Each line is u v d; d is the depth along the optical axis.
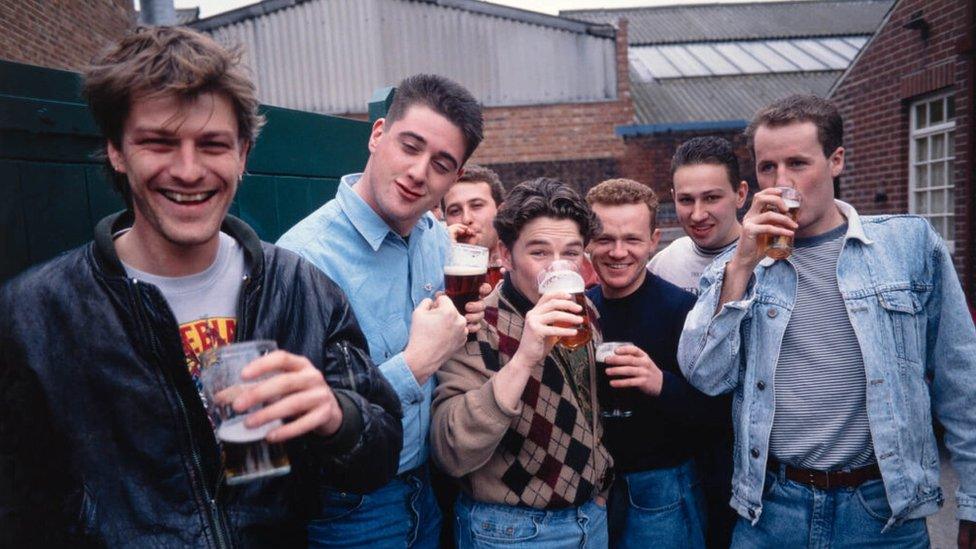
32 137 1.46
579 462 1.60
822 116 1.67
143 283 1.03
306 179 2.84
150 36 1.00
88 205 1.64
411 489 1.75
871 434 1.62
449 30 10.01
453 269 1.61
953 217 5.45
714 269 1.85
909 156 5.99
